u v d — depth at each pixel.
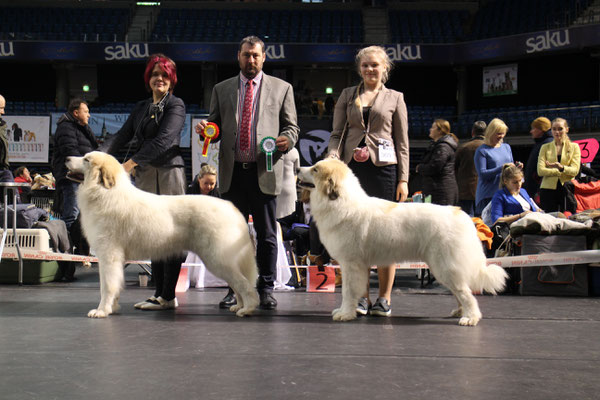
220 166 4.47
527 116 17.66
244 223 4.06
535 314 4.21
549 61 19.94
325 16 22.48
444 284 3.75
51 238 6.15
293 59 19.86
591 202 6.62
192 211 3.92
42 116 14.49
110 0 22.75
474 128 7.61
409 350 2.96
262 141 4.29
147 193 3.99
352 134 4.36
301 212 6.76
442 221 3.71
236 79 4.47
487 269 3.79
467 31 21.81
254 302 4.03
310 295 5.38
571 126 16.56
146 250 3.92
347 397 2.17
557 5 19.92
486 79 21.00
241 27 21.80
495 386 2.32
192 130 12.31
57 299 4.81
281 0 22.95
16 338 3.22
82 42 19.69
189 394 2.20
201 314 4.10
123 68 22.39
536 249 5.44
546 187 6.84
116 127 16.16
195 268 6.02
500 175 6.45
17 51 19.67
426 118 19.36
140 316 3.99
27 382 2.35
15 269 6.02
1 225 6.17
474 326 3.68
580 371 2.57
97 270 7.68
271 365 2.63
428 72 22.30
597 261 5.21
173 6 22.88
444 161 6.59
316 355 2.84
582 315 4.17
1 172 6.43
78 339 3.19
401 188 4.31
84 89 23.62
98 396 2.17
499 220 5.90
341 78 23.94
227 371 2.53
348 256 3.81
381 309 4.09
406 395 2.20
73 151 6.73
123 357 2.78
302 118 19.84
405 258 3.81
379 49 4.36
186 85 22.61
